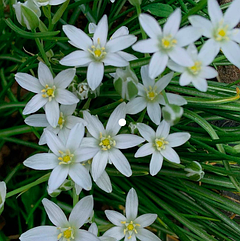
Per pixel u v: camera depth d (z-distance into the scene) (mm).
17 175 397
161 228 383
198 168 319
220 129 355
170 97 308
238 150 334
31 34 311
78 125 296
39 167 294
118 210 415
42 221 365
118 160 307
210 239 354
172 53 280
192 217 367
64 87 306
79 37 300
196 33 282
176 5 398
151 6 366
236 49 288
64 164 296
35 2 310
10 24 323
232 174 336
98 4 411
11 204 374
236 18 289
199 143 337
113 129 310
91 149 295
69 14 449
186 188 355
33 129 338
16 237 390
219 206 363
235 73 419
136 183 384
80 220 299
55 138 297
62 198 403
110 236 311
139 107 311
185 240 332
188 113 348
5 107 363
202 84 282
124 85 289
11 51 382
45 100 306
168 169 355
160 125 314
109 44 300
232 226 361
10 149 404
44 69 304
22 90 418
